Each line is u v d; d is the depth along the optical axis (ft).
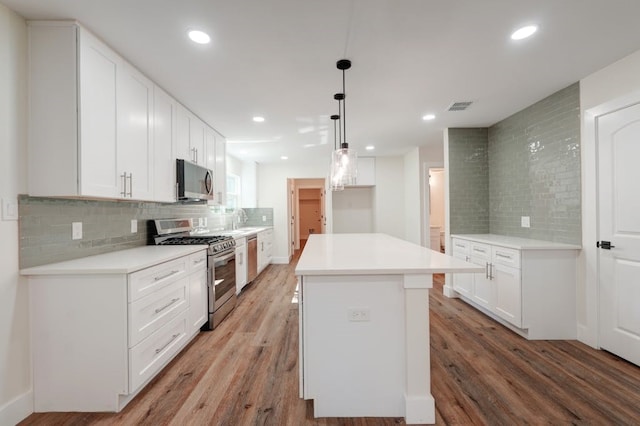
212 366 7.66
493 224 13.37
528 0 5.39
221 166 13.99
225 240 11.39
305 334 5.78
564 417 5.67
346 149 8.85
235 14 5.69
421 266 5.71
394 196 21.25
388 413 5.80
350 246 8.74
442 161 18.06
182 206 12.52
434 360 7.89
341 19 5.87
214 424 5.59
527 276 9.14
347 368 5.80
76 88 5.93
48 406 5.98
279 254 22.25
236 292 12.79
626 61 7.51
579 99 8.91
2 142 5.48
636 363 7.43
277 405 6.14
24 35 5.86
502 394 6.40
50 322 5.96
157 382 6.97
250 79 8.41
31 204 6.01
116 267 5.99
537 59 7.54
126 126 7.34
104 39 6.49
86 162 6.09
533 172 10.93
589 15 5.82
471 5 5.50
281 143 15.93
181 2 5.34
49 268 5.92
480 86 9.13
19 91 5.77
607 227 8.16
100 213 7.91
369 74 8.19
